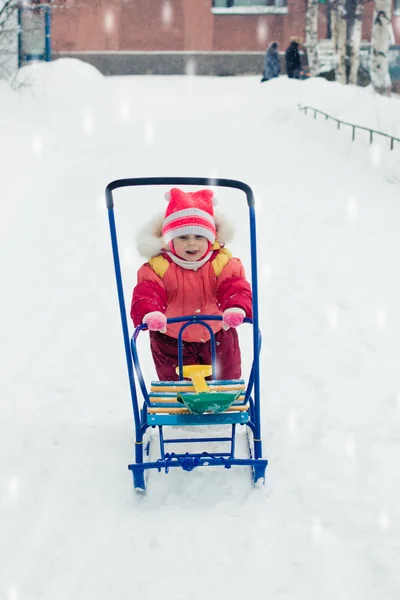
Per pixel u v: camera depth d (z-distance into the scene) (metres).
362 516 2.87
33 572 2.62
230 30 25.89
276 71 20.44
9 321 4.94
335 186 9.49
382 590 2.50
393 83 23.45
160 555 2.69
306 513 2.91
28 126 11.05
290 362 4.35
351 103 14.31
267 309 5.23
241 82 23.02
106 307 5.27
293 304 5.30
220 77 25.00
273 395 3.94
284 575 2.58
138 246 3.18
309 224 7.55
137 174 9.80
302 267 6.15
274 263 6.29
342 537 2.76
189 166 10.53
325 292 5.52
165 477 3.17
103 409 3.81
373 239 7.01
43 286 5.63
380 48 17.19
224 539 2.76
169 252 3.18
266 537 2.77
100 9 25.12
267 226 7.50
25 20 15.94
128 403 3.87
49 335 4.75
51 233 7.02
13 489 3.09
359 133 12.49
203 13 25.62
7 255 6.24
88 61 25.59
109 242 6.82
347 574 2.58
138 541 2.76
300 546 2.72
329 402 3.83
